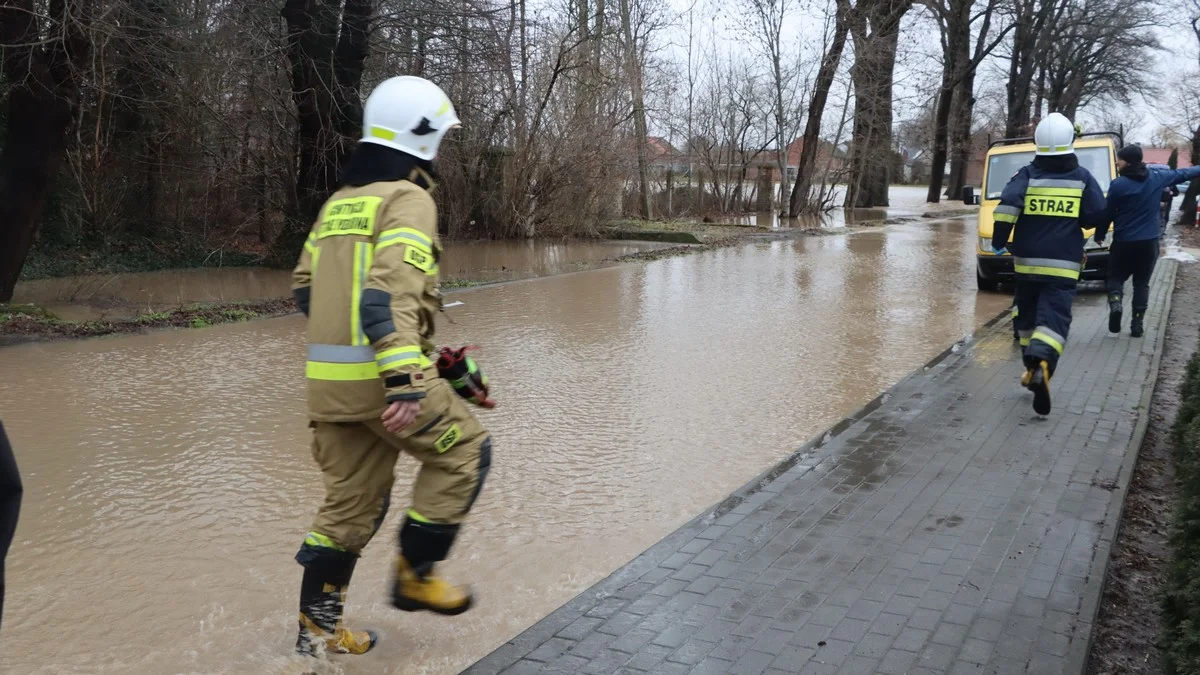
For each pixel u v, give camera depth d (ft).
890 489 16.85
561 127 71.82
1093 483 17.04
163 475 18.04
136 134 53.98
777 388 25.18
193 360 28.40
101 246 53.88
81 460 18.83
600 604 12.55
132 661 11.25
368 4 50.75
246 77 52.29
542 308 39.09
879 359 28.86
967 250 66.44
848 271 52.90
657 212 96.48
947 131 145.79
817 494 16.65
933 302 40.75
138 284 48.24
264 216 62.39
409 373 9.61
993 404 22.80
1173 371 27.40
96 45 39.19
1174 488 16.67
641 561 13.91
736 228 84.89
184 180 57.77
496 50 54.54
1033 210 22.38
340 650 11.31
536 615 12.55
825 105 107.24
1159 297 40.93
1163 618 11.69
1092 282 45.47
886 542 14.47
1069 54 155.63
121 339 31.71
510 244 70.23
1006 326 33.76
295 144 55.83
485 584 13.50
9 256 36.04
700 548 14.37
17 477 6.49
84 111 48.37
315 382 10.33
